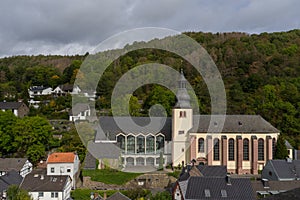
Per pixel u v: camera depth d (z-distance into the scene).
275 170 81.56
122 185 76.12
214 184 61.31
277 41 168.25
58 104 140.88
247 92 129.62
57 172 81.50
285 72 142.38
